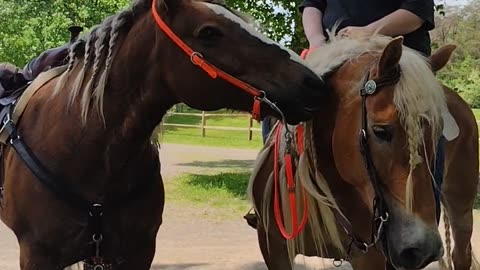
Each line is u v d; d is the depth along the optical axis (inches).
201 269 211.3
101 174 104.2
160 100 100.7
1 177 118.2
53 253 108.1
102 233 106.6
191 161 563.5
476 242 251.8
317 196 103.3
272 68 93.0
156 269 210.4
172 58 96.0
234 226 288.8
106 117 102.0
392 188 85.9
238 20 94.6
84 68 105.1
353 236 102.8
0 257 227.6
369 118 87.8
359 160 90.8
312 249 119.0
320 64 102.6
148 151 108.0
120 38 101.4
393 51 85.9
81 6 590.6
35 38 609.6
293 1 384.8
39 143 107.7
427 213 84.4
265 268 213.5
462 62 1214.3
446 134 97.7
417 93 84.4
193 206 339.3
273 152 123.3
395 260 87.0
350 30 108.6
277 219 115.9
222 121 1056.2
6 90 125.9
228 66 93.4
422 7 113.0
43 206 105.6
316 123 100.7
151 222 111.0
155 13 97.0
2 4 621.3
